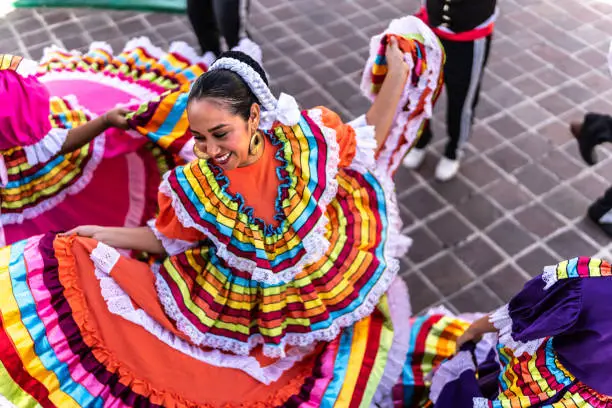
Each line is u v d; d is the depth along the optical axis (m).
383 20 4.80
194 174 1.96
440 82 2.61
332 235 2.24
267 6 4.91
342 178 2.33
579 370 1.87
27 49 4.54
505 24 4.74
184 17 4.81
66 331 1.94
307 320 2.18
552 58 4.46
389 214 2.40
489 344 2.60
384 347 2.33
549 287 1.90
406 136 2.59
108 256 2.05
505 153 3.88
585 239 3.45
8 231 2.51
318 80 4.33
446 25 2.94
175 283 2.14
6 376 1.86
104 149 2.51
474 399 2.15
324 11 4.88
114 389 1.98
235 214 1.97
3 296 1.91
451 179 3.75
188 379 2.11
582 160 3.82
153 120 2.40
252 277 2.05
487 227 3.52
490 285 3.28
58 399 1.91
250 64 1.76
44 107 2.26
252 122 1.77
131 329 2.06
